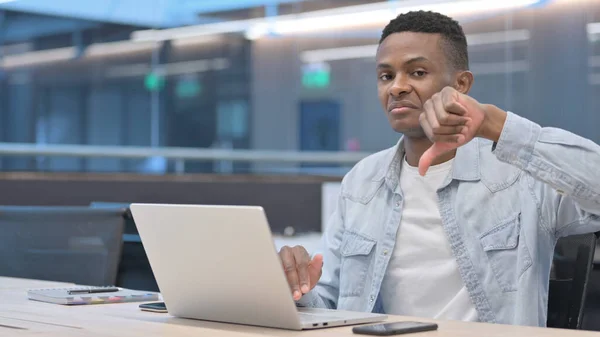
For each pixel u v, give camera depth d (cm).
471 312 150
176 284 117
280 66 1161
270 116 1180
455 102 109
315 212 400
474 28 970
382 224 162
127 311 128
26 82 1057
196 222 109
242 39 1161
